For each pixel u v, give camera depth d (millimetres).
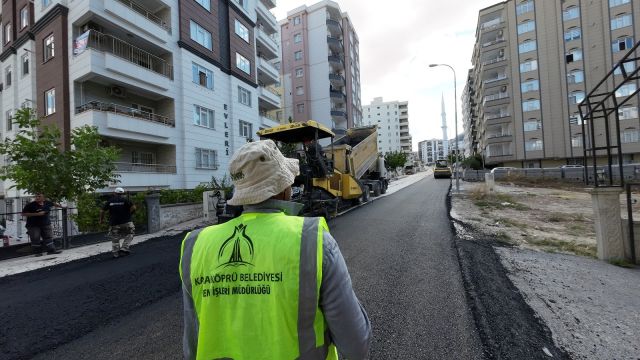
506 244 6305
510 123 46625
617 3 39156
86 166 9047
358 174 14266
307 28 46406
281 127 9773
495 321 3137
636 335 2812
